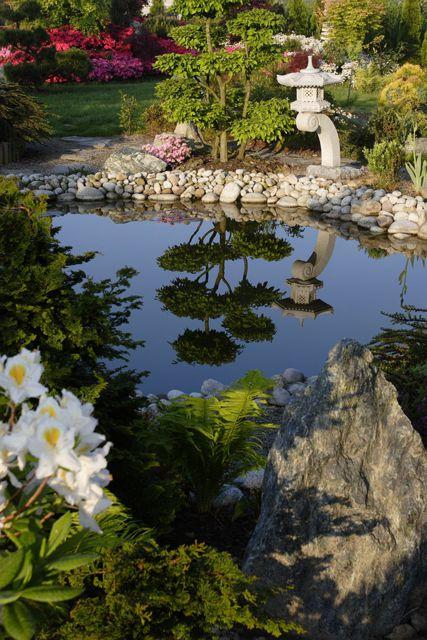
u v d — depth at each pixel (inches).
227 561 129.8
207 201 607.8
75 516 131.7
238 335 345.1
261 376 197.6
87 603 122.7
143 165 646.5
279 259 461.7
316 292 406.0
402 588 147.5
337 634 146.2
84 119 859.4
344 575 145.2
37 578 80.7
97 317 161.5
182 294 399.9
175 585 127.2
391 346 237.0
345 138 715.4
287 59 662.5
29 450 75.4
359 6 1232.2
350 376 151.9
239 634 144.6
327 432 148.5
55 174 648.4
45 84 1111.6
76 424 75.7
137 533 149.7
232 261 458.0
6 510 84.7
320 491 147.0
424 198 556.1
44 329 150.4
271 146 751.1
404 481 148.3
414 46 1310.3
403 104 862.5
